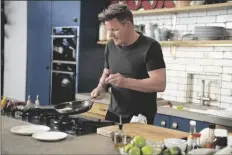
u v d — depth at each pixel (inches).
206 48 146.9
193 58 152.1
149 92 94.3
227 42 128.0
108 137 76.0
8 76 235.6
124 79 87.3
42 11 201.8
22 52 221.0
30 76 213.6
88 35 182.5
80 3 177.6
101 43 180.4
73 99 183.2
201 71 149.3
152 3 169.6
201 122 123.0
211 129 69.3
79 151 64.6
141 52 95.1
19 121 91.6
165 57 163.5
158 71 92.4
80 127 83.4
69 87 185.6
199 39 137.5
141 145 61.6
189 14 153.8
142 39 96.8
